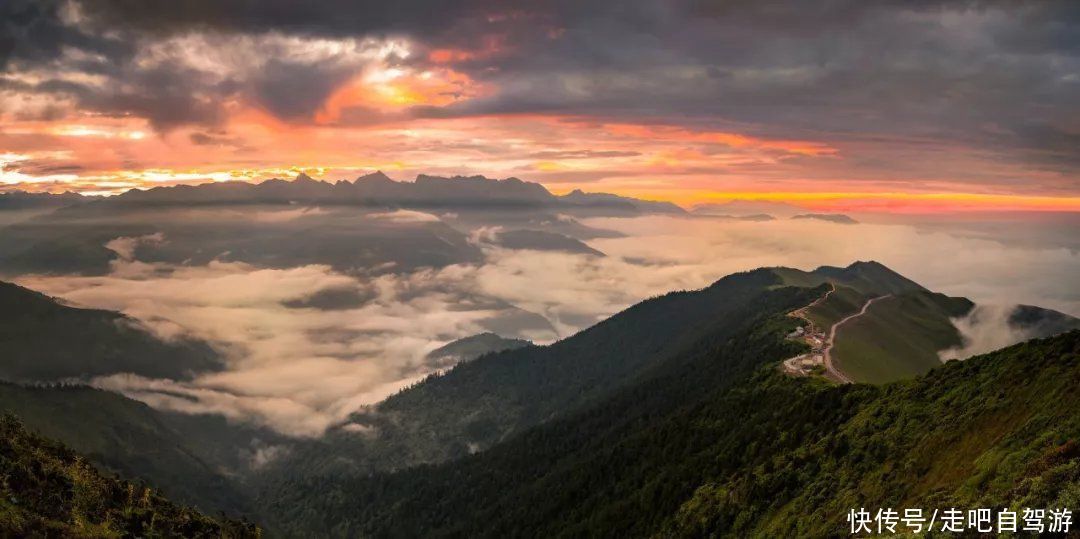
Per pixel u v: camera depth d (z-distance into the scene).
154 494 136.88
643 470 184.88
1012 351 98.25
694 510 134.62
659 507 153.88
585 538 166.62
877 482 93.94
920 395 107.38
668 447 185.25
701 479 148.88
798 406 143.25
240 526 144.38
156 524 120.75
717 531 120.88
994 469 72.75
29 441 125.12
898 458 96.25
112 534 108.44
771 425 144.88
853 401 126.12
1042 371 85.88
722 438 165.38
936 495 77.38
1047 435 70.19
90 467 129.00
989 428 84.06
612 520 164.50
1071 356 83.69
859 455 105.06
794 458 119.62
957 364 107.81
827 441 116.81
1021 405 82.62
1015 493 64.25
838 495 99.19
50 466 115.94
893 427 104.56
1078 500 56.50
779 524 104.81
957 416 93.56
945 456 87.31
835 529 90.38
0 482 103.81
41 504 105.50
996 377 94.81
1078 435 67.88
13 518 97.81
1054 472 61.69
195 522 131.75
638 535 149.12
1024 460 69.56
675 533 132.38
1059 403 75.44
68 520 105.69
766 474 122.19
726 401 189.00
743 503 120.75
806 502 104.25
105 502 118.62
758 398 173.75
